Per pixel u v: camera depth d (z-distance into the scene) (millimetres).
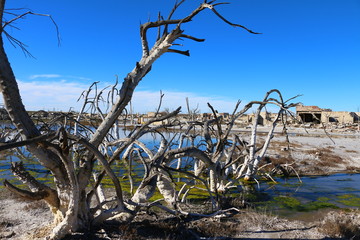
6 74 4570
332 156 23250
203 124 9555
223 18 4270
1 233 6352
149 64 5664
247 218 8570
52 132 4441
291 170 17750
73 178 5203
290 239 7109
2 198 9594
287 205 10758
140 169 16656
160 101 12422
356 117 77625
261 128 60469
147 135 41469
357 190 13555
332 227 7828
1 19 4262
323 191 13242
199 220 7887
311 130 57156
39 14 3525
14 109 4699
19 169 5359
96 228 6016
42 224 6980
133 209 6840
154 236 6457
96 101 13977
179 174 14867
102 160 5121
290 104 11602
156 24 5484
